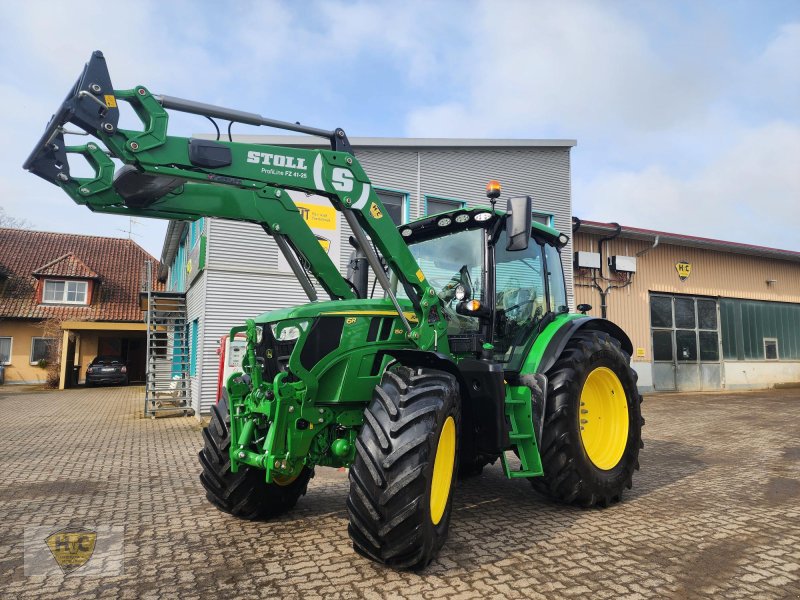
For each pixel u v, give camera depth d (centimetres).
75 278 2394
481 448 384
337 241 1123
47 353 2345
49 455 723
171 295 1342
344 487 534
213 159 343
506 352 458
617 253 1605
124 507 460
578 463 432
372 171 1237
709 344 1773
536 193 1437
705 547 358
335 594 286
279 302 1112
